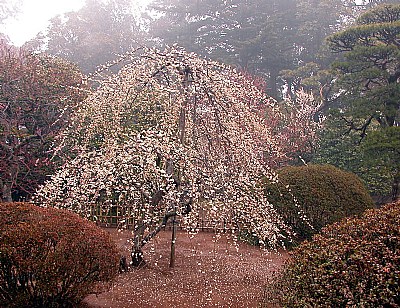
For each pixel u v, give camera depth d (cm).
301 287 336
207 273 602
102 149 592
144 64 628
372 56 1252
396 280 288
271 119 1235
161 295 507
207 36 2150
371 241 325
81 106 682
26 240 389
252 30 2117
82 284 417
